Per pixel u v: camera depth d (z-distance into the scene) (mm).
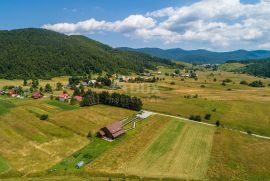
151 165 84062
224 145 104062
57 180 73188
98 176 76688
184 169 82188
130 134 113250
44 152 91375
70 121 124625
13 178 74250
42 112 138625
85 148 96812
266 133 124438
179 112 154500
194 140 108062
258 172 82625
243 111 161750
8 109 140750
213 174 79750
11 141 98875
